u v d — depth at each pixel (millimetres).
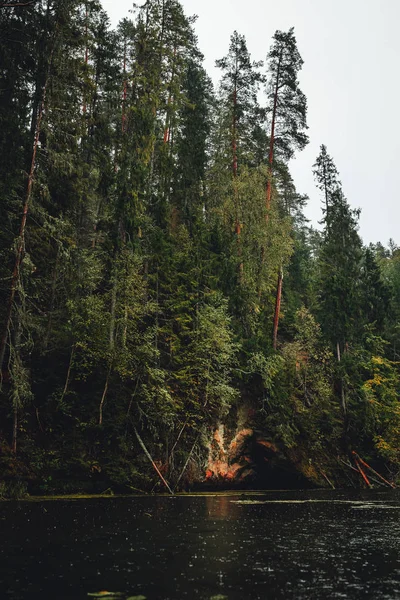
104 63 39031
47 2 26500
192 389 31875
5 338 21969
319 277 60531
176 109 39688
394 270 83125
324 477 38656
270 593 7828
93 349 27812
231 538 13023
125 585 8195
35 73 26641
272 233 40500
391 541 12969
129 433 28422
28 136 26375
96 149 35375
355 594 7809
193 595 7648
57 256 26672
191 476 30516
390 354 56625
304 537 13422
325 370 44469
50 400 26297
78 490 25031
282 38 46312
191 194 43031
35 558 10141
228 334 34219
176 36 40562
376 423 44062
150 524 15352
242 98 46344
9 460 22906
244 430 34531
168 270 34000
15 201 23328
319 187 60688
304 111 45094
